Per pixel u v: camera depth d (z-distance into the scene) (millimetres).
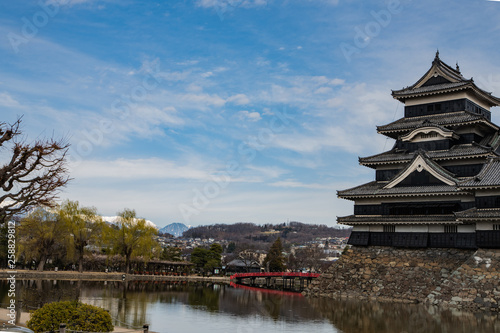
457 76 90000
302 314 57312
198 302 68750
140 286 96312
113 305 61344
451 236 76000
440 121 86062
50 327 36469
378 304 67875
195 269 163750
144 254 125250
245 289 101750
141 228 125312
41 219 105875
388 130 90750
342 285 80375
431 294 67625
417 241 78562
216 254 164875
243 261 183625
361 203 86812
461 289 64562
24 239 109438
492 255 65688
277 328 47250
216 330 45656
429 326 48188
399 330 46219
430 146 85062
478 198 69938
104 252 140125
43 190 37031
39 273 103000
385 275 77500
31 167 36625
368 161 89188
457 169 81500
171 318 52375
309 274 118312
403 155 88000
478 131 85938
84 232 112812
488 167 72562
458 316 55344
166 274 141250
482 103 93438
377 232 83438
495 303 60406
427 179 80250
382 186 84875
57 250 121875
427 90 89062
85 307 38750
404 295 72250
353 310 60750
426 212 80062
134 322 48750
